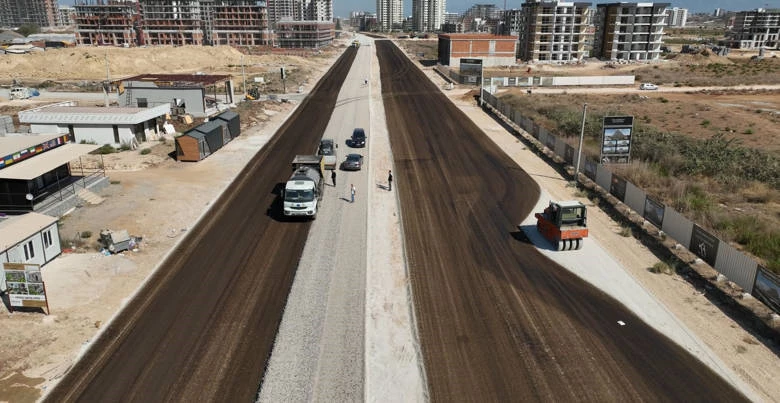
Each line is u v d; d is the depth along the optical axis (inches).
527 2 6446.9
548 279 1173.1
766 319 1007.6
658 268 1207.6
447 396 800.9
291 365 867.4
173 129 2554.1
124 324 973.8
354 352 904.9
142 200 1626.5
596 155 2119.8
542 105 3348.9
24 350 889.5
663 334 965.2
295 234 1406.3
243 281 1145.4
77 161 2022.6
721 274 1162.0
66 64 5078.7
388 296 1093.1
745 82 4562.0
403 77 4911.4
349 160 2014.0
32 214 1235.9
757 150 2181.3
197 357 884.0
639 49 6451.8
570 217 1317.7
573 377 845.2
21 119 2235.5
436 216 1553.9
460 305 1061.1
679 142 2260.1
